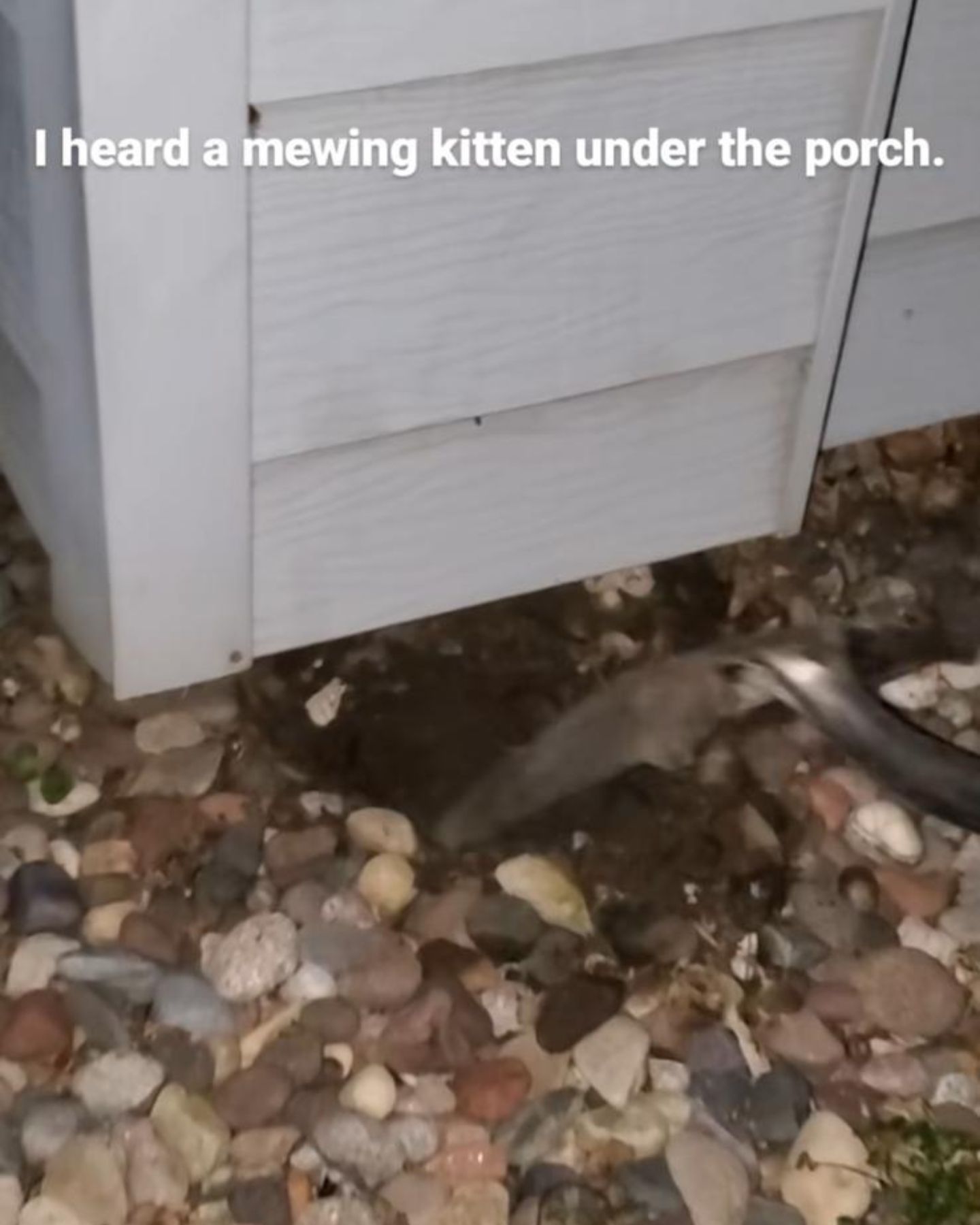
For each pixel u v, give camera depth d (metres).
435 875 0.92
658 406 1.00
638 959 0.89
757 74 0.89
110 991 0.86
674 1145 0.81
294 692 1.01
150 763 0.96
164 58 0.75
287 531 0.94
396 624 1.03
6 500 1.11
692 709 1.02
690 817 0.96
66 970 0.86
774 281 0.97
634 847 0.94
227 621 0.95
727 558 1.12
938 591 1.11
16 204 0.86
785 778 0.99
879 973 0.89
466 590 1.02
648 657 1.04
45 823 0.93
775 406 1.04
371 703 1.00
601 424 0.99
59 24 0.74
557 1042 0.85
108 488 0.87
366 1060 0.85
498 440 0.97
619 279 0.93
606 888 0.92
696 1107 0.83
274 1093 0.82
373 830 0.93
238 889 0.91
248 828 0.93
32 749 0.96
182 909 0.90
